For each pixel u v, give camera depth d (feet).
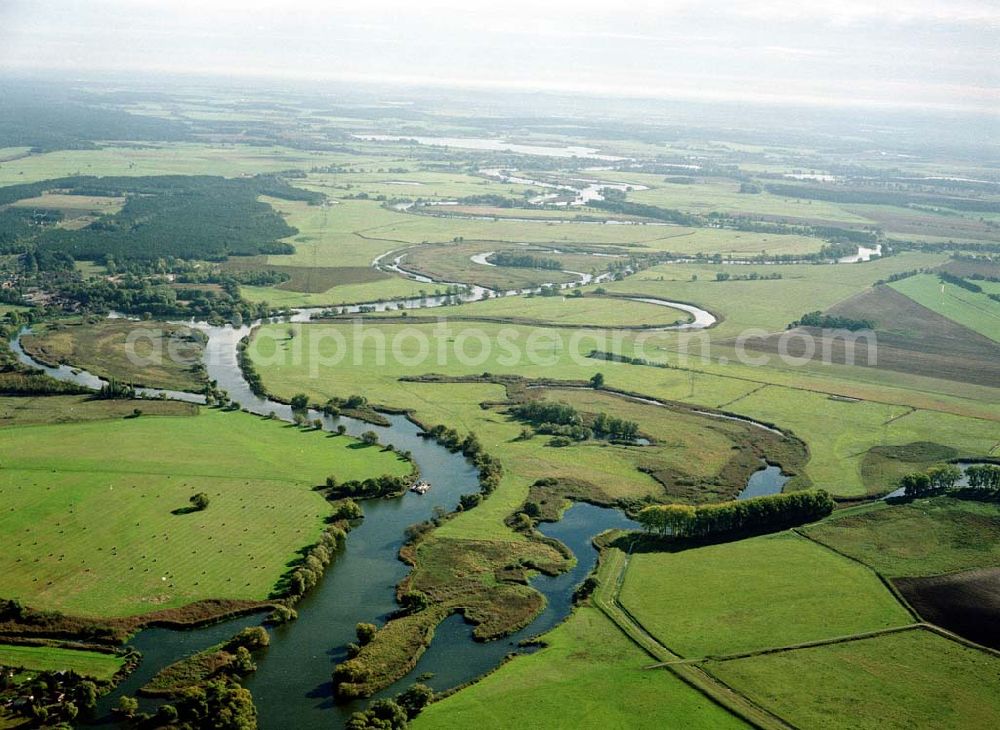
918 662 567.59
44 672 536.42
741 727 506.07
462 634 599.16
